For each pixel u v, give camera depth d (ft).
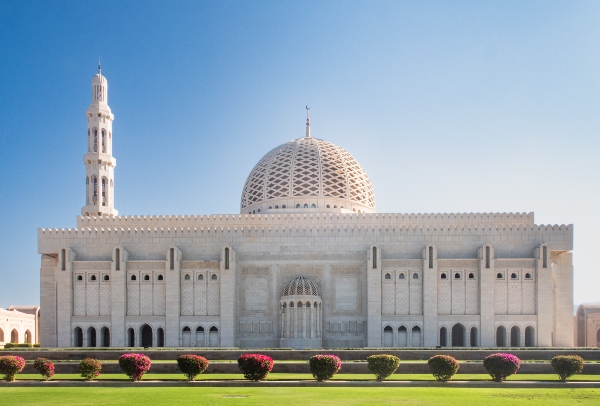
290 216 290.15
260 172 330.54
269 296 268.82
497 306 262.26
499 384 147.43
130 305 265.75
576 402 118.62
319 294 266.36
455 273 264.31
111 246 271.90
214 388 141.28
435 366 150.10
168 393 130.21
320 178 316.81
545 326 259.60
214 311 263.90
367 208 328.08
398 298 263.08
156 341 263.90
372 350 199.93
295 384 147.43
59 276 267.59
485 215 294.05
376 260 263.08
